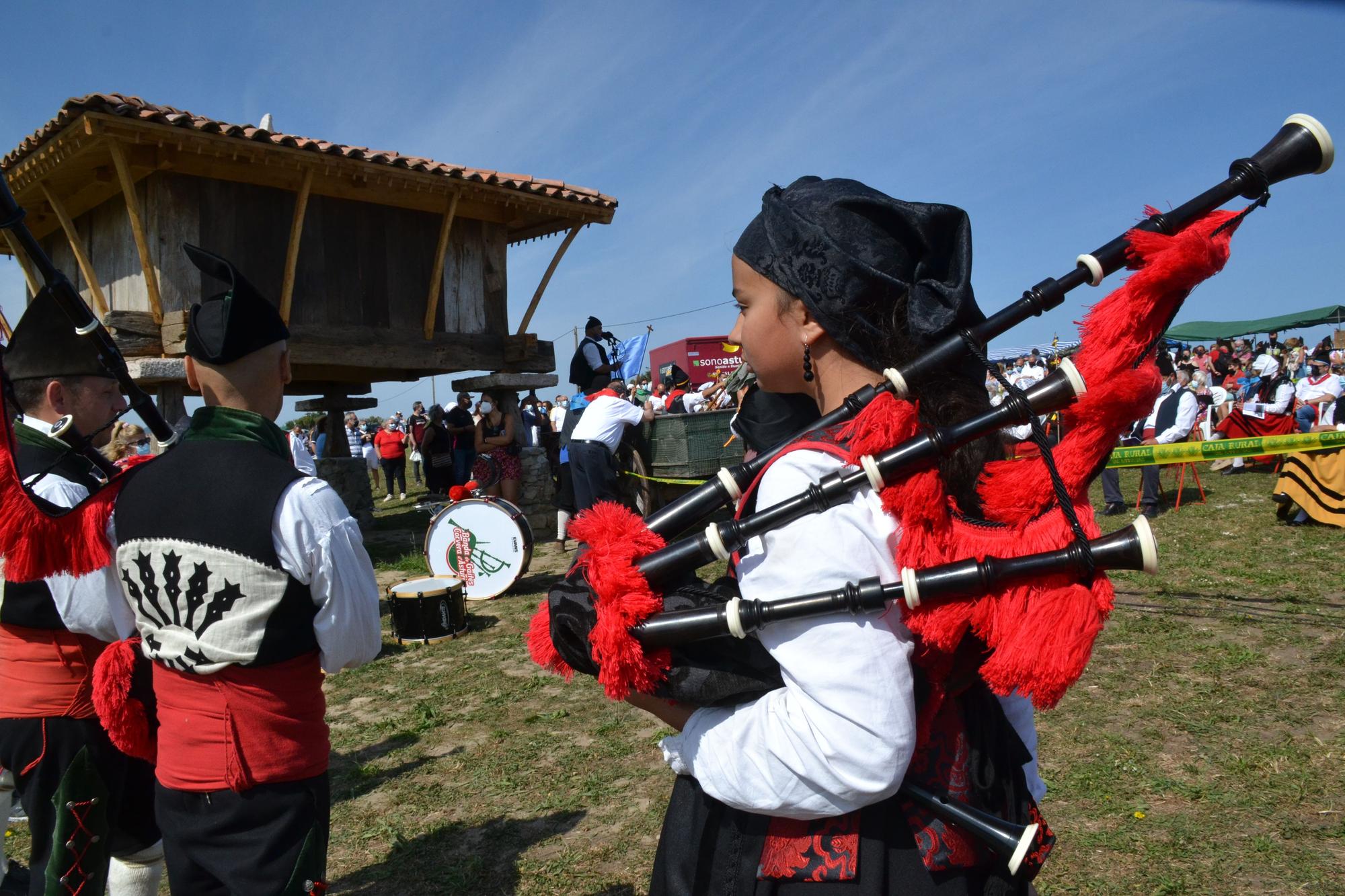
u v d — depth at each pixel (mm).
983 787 1134
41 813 2068
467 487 7246
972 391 1157
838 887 1065
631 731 4172
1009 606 951
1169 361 9273
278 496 1687
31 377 2230
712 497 1199
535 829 3307
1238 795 3209
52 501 2082
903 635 1027
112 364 2098
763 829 1122
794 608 994
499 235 10156
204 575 1673
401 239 9359
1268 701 4023
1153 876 2771
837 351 1168
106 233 8766
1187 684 4281
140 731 1935
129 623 2004
